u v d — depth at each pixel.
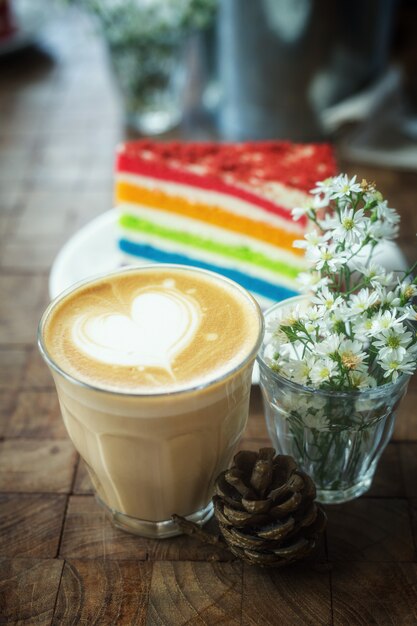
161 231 0.58
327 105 0.73
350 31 0.70
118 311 0.41
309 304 0.42
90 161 0.71
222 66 0.72
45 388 0.50
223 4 0.68
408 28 0.87
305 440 0.41
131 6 0.70
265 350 0.41
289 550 0.38
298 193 0.53
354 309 0.38
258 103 0.72
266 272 0.57
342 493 0.43
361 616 0.39
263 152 0.57
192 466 0.40
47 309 0.40
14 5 0.91
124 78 0.73
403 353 0.37
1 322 0.55
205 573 0.40
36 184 0.68
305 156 0.56
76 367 0.38
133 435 0.38
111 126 0.76
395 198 0.64
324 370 0.38
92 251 0.57
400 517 0.43
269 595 0.39
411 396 0.48
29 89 0.83
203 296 0.41
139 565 0.41
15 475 0.45
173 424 0.37
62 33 0.94
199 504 0.42
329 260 0.38
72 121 0.77
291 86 0.70
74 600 0.39
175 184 0.56
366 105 0.77
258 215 0.55
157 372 0.38
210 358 0.38
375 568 0.40
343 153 0.70
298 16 0.66
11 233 0.63
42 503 0.44
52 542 0.42
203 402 0.37
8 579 0.40
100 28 0.72
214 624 0.38
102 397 0.36
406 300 0.38
